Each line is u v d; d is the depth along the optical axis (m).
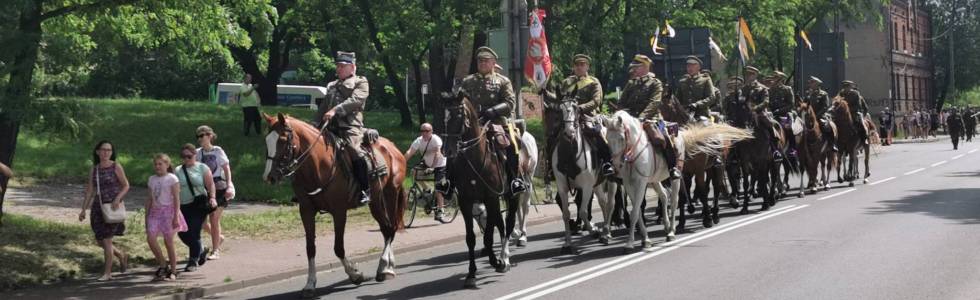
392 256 12.56
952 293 9.88
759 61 51.53
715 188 17.23
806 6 44.88
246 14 19.44
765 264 12.11
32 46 12.95
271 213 18.97
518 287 11.22
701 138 15.88
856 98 26.77
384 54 30.16
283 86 56.03
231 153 25.95
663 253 13.52
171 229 12.30
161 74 51.94
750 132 17.42
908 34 81.38
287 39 41.75
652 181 14.72
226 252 14.76
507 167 12.15
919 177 28.25
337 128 11.76
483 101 12.33
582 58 14.40
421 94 35.50
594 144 13.87
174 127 29.38
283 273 12.89
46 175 22.56
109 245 12.39
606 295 10.41
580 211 14.67
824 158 24.75
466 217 11.52
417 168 19.06
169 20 17.81
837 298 9.80
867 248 13.25
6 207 18.06
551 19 29.81
